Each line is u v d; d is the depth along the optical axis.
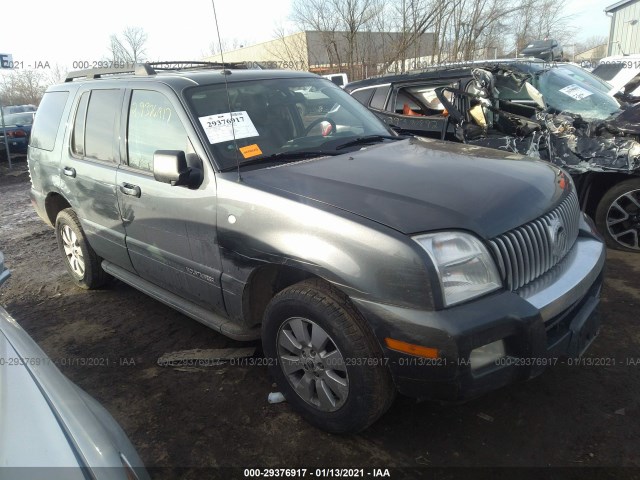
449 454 2.50
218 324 3.15
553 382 2.98
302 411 2.76
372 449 2.58
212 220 2.92
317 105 3.74
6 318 2.12
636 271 4.38
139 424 2.91
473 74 5.24
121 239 3.81
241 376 3.29
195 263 3.15
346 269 2.31
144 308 4.43
